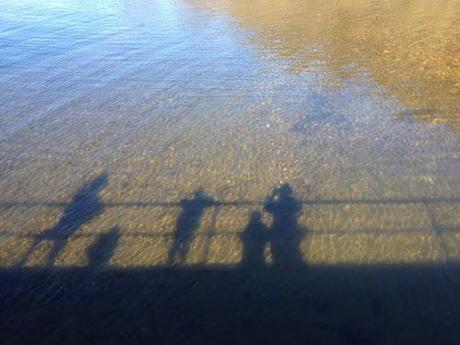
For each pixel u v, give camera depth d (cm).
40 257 515
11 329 430
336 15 1538
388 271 481
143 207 594
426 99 854
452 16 1469
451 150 686
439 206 571
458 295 449
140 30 1423
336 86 935
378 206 578
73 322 436
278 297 457
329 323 426
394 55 1104
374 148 702
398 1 1742
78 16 1647
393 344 403
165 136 765
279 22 1464
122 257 513
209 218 571
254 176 649
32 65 1121
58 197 616
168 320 436
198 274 489
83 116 845
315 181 632
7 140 765
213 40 1288
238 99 894
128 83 991
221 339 415
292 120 802
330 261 498
